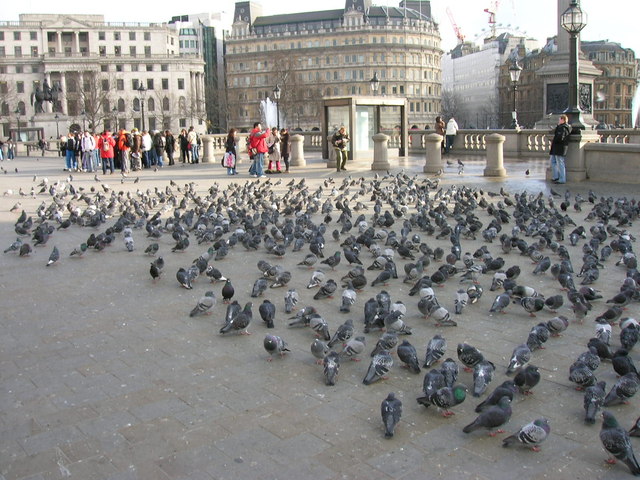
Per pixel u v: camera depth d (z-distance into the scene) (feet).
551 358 24.50
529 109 466.70
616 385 19.98
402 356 22.98
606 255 39.22
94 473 17.13
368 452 17.89
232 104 529.86
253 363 24.54
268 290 34.42
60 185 90.43
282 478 16.71
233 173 107.24
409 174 97.71
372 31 538.06
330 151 114.01
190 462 17.57
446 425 19.38
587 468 16.94
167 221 51.88
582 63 132.36
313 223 53.52
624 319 26.58
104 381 23.07
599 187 75.87
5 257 44.09
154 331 28.35
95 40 495.41
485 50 536.83
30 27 483.92
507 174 94.63
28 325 29.37
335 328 28.07
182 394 21.90
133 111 492.95
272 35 555.69
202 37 620.08
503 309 30.60
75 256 43.45
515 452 17.76
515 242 42.78
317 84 536.83
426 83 563.48
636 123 337.72
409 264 35.45
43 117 367.66
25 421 20.16
